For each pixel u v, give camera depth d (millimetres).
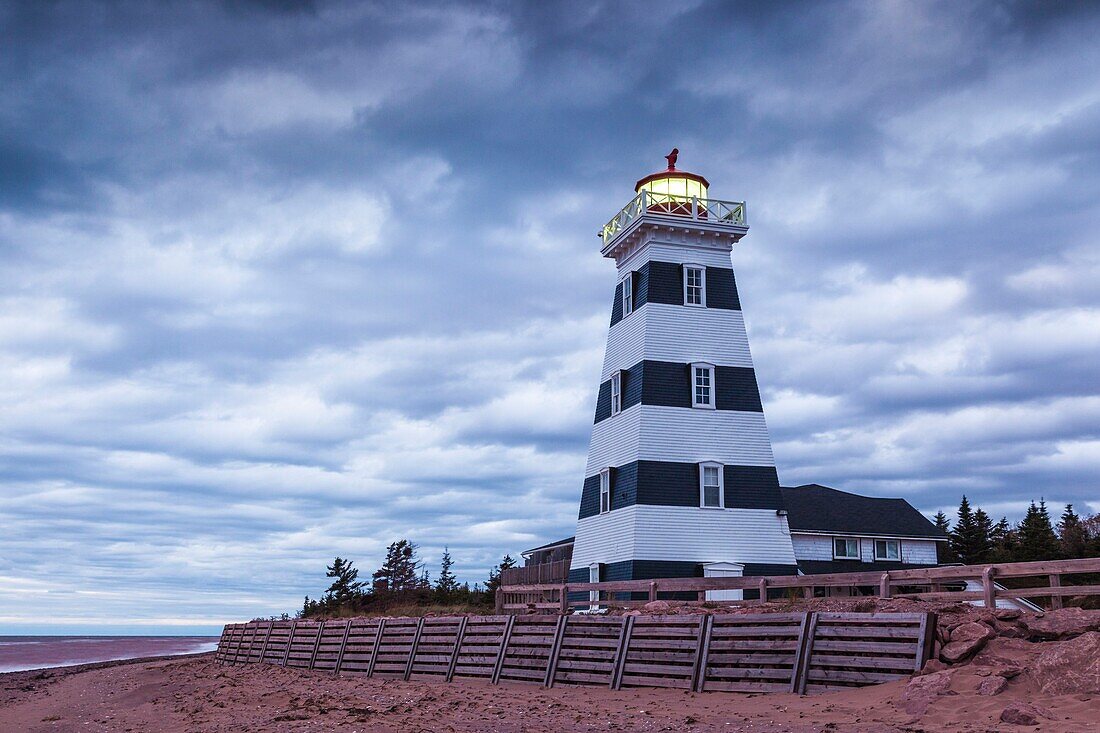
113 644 118625
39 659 69750
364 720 18484
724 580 27625
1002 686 15133
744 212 46031
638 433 41656
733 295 45312
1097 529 80188
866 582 24297
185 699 26094
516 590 35844
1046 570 19531
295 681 29516
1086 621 16875
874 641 17844
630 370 44094
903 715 14922
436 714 19328
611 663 22516
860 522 53281
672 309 43938
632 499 40688
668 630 21672
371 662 31031
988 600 20219
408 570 80312
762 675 19281
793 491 57094
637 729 16406
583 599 42250
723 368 43688
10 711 26906
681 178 47000
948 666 16656
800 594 40406
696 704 18672
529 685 24172
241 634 44188
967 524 78250
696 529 40781
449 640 28062
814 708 16656
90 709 26062
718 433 42531
